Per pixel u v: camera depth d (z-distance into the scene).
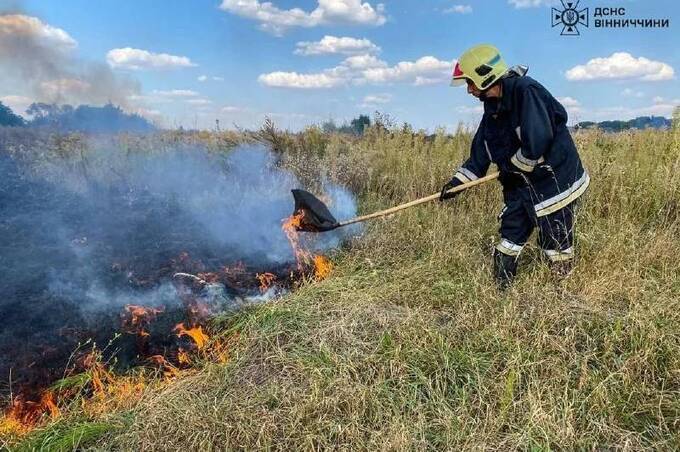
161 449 2.50
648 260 4.01
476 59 3.56
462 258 4.23
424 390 2.83
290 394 2.75
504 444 2.45
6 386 3.12
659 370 2.85
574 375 2.84
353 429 2.49
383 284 4.03
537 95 3.51
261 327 3.49
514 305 3.36
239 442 2.50
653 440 2.51
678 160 5.50
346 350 3.10
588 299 3.54
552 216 3.79
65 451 2.58
